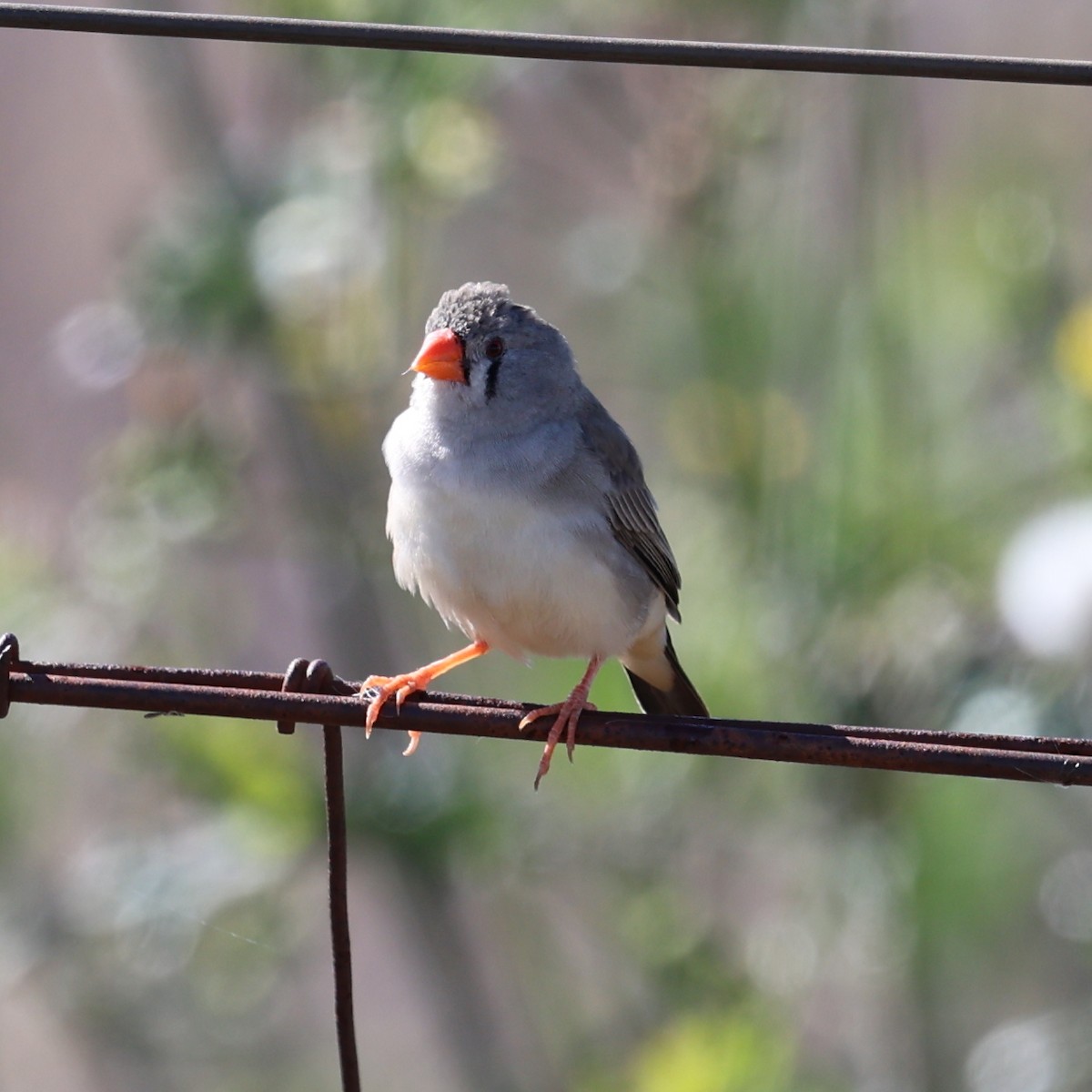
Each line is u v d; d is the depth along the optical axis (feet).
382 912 47.42
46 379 50.29
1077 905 37.86
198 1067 43.83
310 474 39.22
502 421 25.96
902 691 35.27
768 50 19.83
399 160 35.81
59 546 42.14
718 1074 34.99
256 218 36.01
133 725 38.17
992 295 35.86
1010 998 39.24
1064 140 41.63
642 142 37.55
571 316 40.70
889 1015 38.45
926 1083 37.70
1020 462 35.42
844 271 35.78
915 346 35.83
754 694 35.47
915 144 36.32
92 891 38.93
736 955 39.68
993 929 38.01
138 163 54.13
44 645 38.14
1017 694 33.71
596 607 26.21
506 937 41.93
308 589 42.11
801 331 35.86
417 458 26.03
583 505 26.07
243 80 43.62
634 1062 37.50
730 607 35.99
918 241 35.99
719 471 36.40
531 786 38.83
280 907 39.09
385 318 37.24
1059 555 33.09
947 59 19.72
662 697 30.14
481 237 42.65
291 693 19.57
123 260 37.81
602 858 38.93
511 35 19.99
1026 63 19.70
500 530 25.67
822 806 37.78
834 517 35.45
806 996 38.14
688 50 19.88
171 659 38.86
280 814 36.99
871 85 35.35
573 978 41.96
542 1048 41.16
